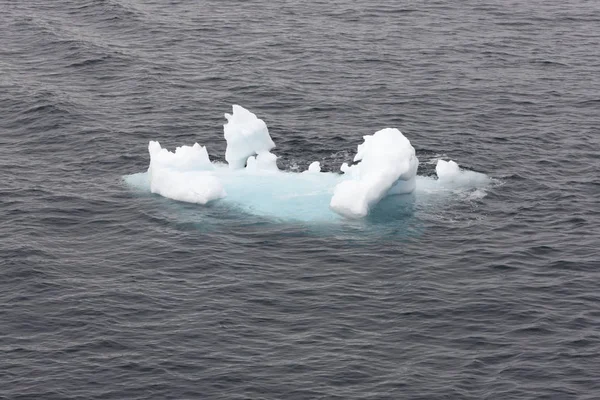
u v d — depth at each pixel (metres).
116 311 61.28
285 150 83.88
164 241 69.56
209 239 69.94
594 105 93.06
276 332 59.44
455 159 82.12
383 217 73.19
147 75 98.44
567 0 121.75
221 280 64.81
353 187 73.38
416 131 87.19
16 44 106.31
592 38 110.00
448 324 60.31
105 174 79.75
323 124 88.69
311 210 74.06
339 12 116.31
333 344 58.31
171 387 54.66
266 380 55.19
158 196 76.19
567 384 55.03
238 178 78.38
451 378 55.41
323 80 98.06
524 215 73.44
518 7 118.81
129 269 66.06
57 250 68.12
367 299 62.84
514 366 56.44
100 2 117.31
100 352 57.44
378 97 94.19
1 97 92.69
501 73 100.06
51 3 118.38
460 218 73.12
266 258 67.69
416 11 116.81
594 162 81.75
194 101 93.31
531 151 83.62
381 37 109.00
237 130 80.06
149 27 110.88
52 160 82.00
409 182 75.94
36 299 62.38
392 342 58.62
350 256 67.94
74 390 54.31
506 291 63.62
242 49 105.38
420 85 96.94
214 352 57.50
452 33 110.38
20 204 74.25
